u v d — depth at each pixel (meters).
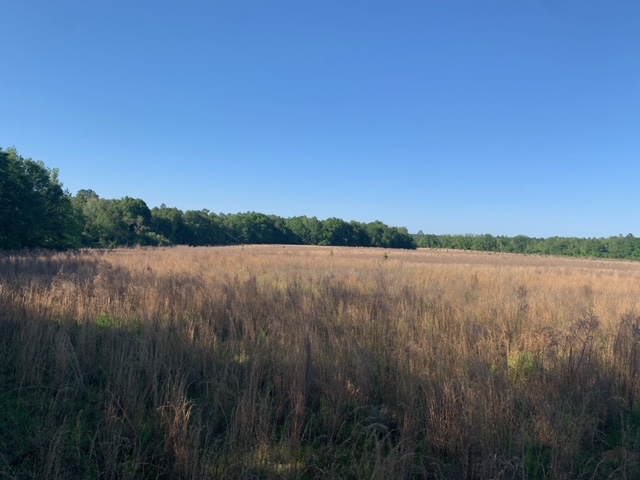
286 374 4.70
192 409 4.24
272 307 8.03
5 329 5.96
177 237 73.12
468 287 12.98
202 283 10.39
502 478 3.26
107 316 7.22
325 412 4.24
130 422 3.76
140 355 5.05
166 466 3.41
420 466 3.49
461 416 3.80
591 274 21.14
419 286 12.48
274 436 3.81
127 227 54.91
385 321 6.90
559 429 3.87
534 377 4.91
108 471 3.28
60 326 6.29
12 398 4.43
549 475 3.50
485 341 5.98
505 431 3.90
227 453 3.43
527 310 8.25
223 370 4.93
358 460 3.67
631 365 5.16
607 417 4.55
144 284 9.66
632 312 8.29
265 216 103.94
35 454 3.50
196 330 6.84
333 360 5.08
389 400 4.58
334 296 9.32
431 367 5.03
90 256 21.45
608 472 3.61
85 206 56.94
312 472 3.47
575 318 7.20
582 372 4.90
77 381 4.61
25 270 14.12
